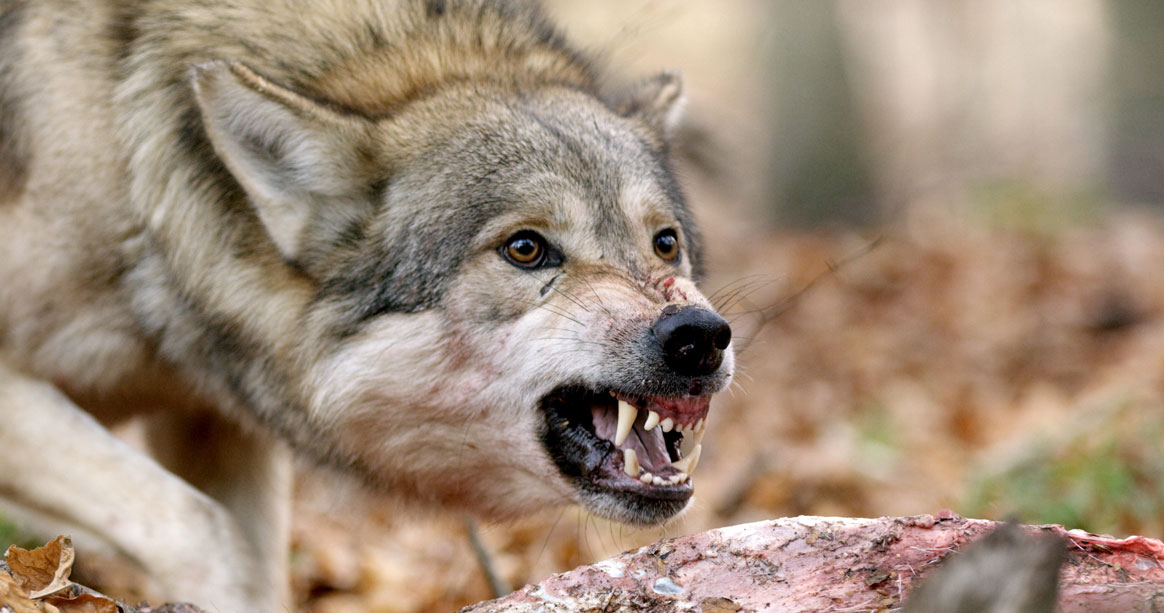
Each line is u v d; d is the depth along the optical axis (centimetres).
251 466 988
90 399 888
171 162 834
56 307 830
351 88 874
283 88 802
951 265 2855
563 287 795
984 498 1326
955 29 6016
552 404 803
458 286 802
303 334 840
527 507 866
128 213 828
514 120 842
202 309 849
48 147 821
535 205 802
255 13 874
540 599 591
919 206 3906
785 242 3231
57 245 822
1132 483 1245
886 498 1436
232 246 844
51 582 584
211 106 788
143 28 852
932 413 1877
